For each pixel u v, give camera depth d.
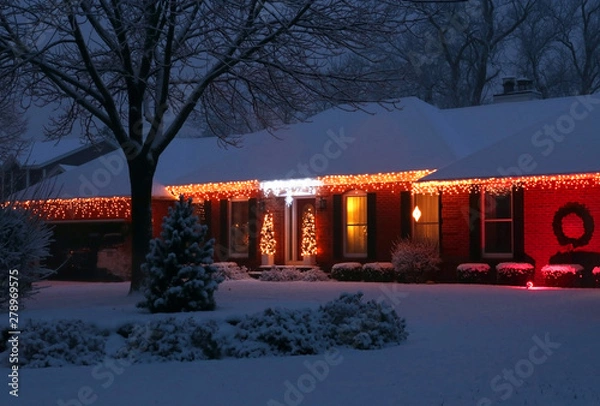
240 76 20.47
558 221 25.86
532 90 35.66
